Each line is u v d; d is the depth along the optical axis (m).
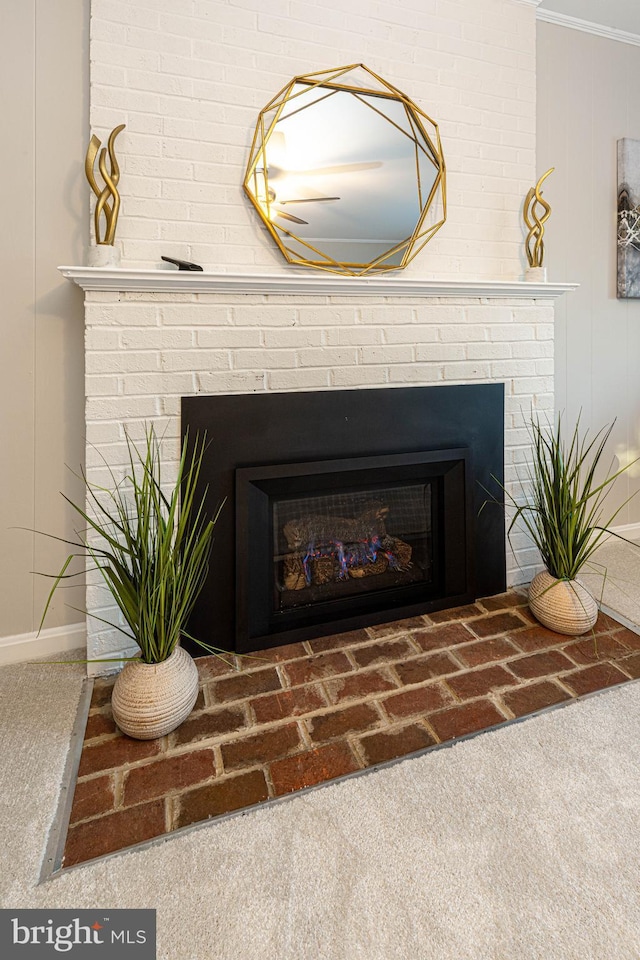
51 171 1.61
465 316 2.01
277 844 1.07
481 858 1.03
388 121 1.94
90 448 1.57
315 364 1.79
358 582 1.99
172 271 1.57
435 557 2.07
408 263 2.02
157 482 1.64
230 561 1.74
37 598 1.76
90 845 1.07
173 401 1.64
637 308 2.64
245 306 1.68
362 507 2.00
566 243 2.41
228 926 0.91
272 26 1.77
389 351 1.90
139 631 1.39
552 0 2.18
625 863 1.02
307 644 1.82
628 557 2.57
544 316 2.15
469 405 2.05
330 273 1.92
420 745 1.33
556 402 2.50
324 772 1.25
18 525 1.71
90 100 1.59
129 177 1.65
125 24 1.61
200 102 1.70
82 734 1.39
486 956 0.86
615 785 1.20
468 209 2.11
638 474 2.78
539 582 1.94
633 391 2.68
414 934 0.90
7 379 1.64
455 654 1.74
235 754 1.32
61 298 1.66
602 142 2.46
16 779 1.24
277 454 1.77
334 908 0.94
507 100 2.15
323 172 1.86
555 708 1.46
